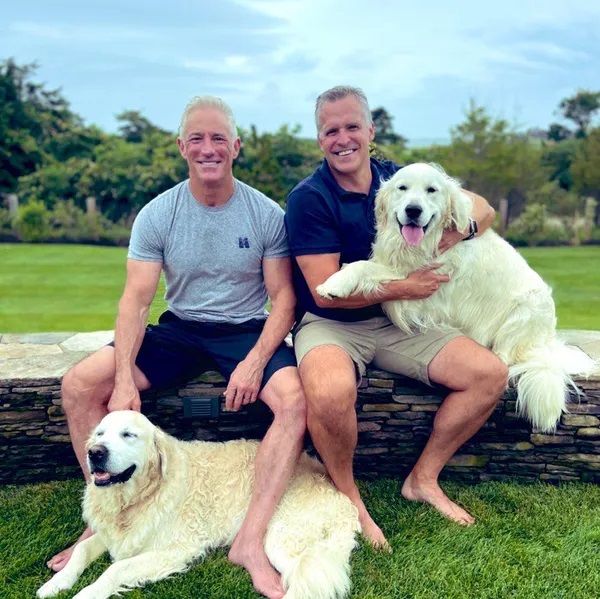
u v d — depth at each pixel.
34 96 28.80
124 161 23.81
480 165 21.83
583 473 3.33
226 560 2.65
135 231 3.14
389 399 3.32
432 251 3.22
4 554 2.71
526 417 3.26
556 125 36.84
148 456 2.64
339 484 2.93
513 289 3.39
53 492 3.25
